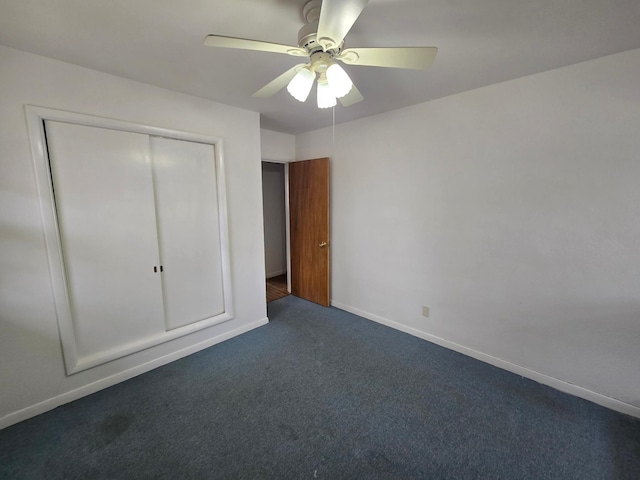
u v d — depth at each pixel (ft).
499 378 7.37
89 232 6.63
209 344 9.02
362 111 9.39
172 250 8.08
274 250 17.11
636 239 5.81
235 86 7.23
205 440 5.54
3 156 5.49
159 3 4.08
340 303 12.07
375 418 6.07
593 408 6.31
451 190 8.23
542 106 6.54
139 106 7.03
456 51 5.53
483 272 7.88
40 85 5.74
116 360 7.20
